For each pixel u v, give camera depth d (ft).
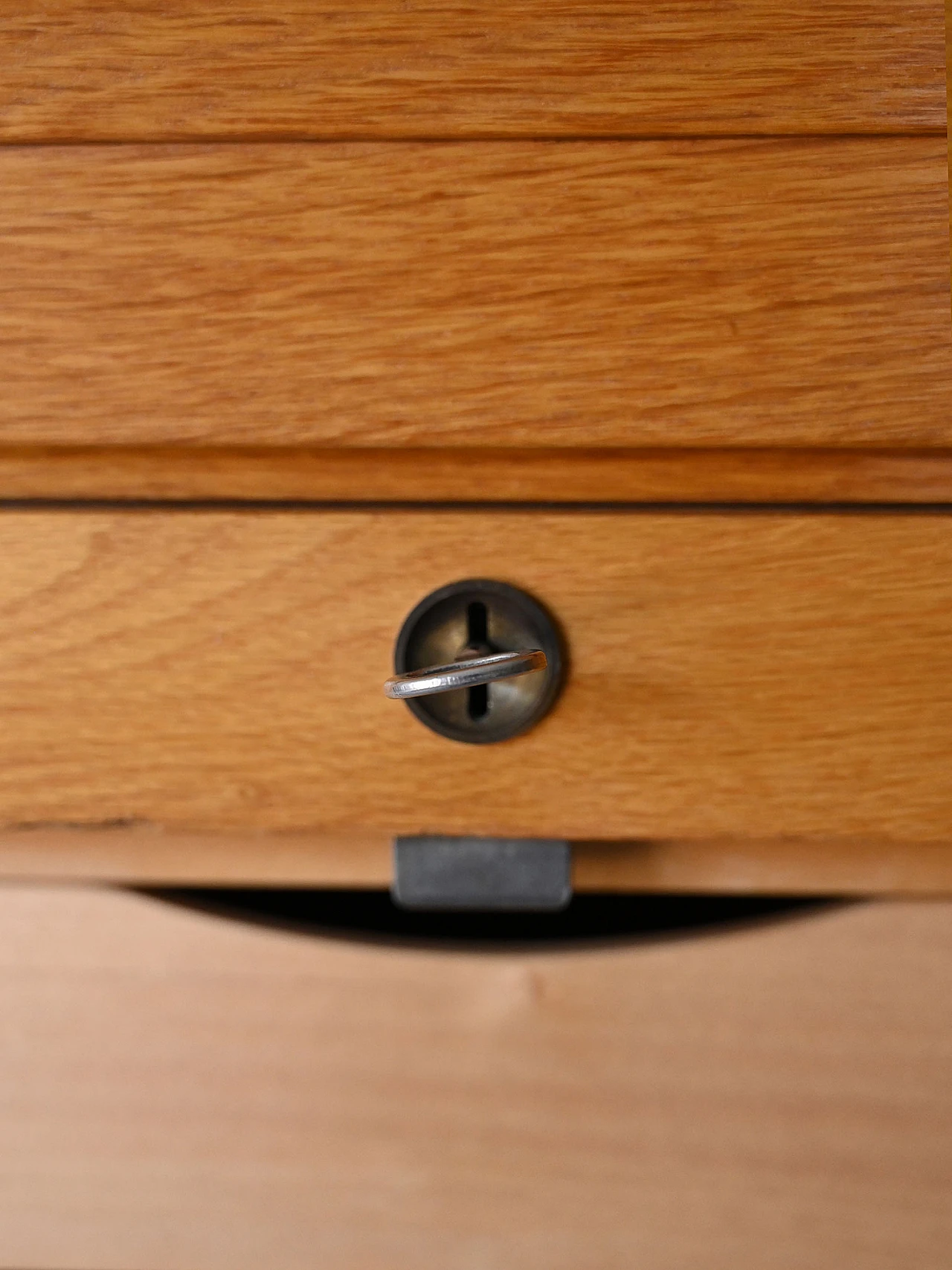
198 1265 1.17
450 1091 1.15
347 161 1.07
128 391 1.08
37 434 1.09
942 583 1.08
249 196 1.07
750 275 1.07
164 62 1.07
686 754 1.09
